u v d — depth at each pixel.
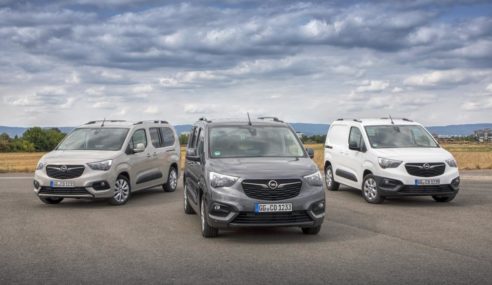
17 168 27.88
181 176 21.81
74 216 10.94
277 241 8.24
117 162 12.62
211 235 8.52
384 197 12.77
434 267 6.53
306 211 8.13
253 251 7.52
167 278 6.07
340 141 15.16
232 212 8.02
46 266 6.66
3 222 10.17
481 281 5.90
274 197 8.07
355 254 7.28
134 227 9.59
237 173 8.16
